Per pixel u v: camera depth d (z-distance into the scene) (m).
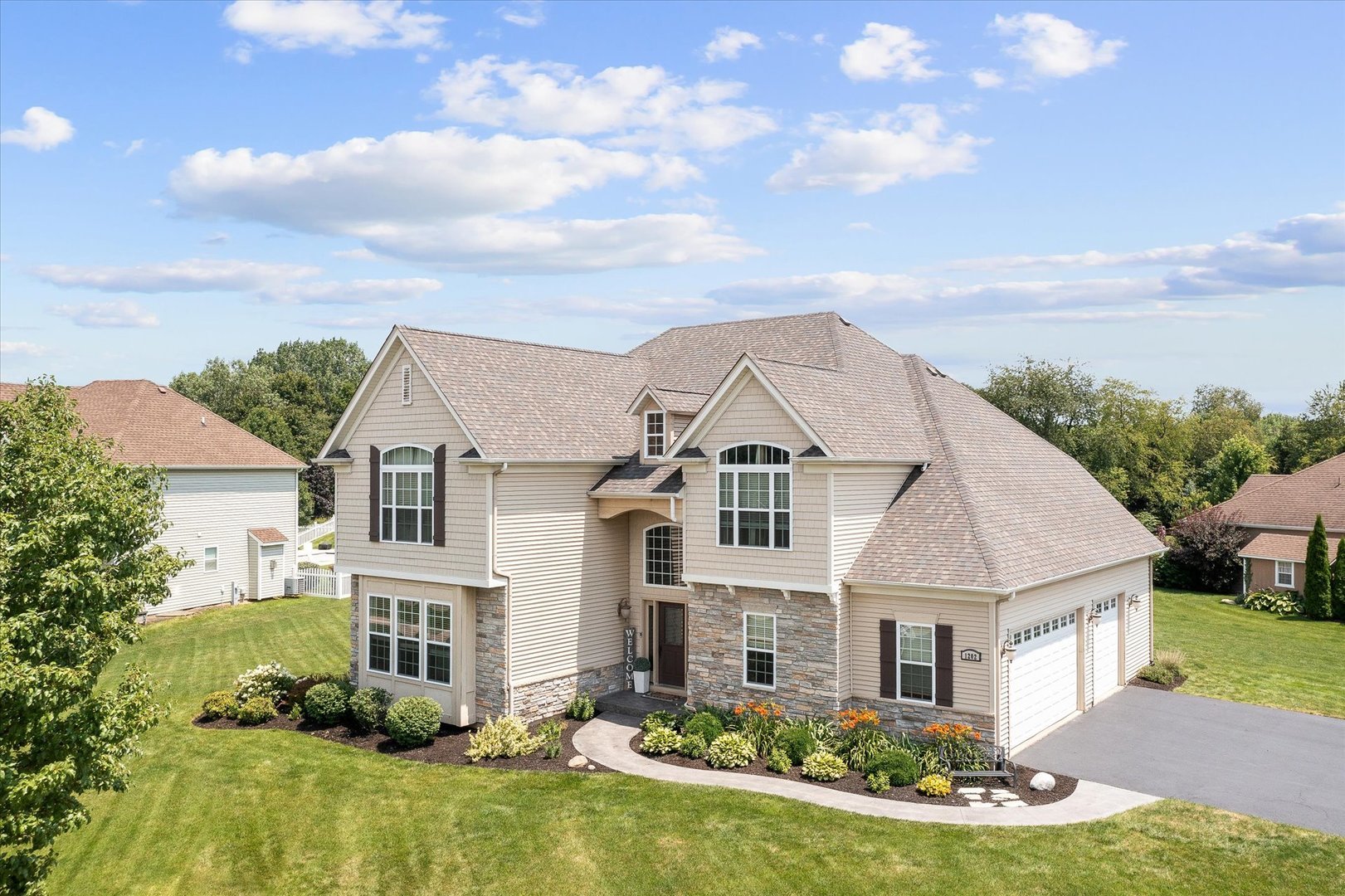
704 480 22.83
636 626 26.44
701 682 23.23
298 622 38.88
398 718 22.28
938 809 17.50
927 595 20.36
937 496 22.86
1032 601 21.58
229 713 25.17
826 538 20.89
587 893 15.09
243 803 19.11
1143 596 29.20
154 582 15.53
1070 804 17.70
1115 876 14.77
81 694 13.92
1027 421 67.12
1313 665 30.19
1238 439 70.12
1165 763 20.14
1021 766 19.94
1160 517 66.12
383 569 25.36
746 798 18.19
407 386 24.84
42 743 13.29
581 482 25.31
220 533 42.47
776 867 15.44
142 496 15.77
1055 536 24.06
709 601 23.06
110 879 16.23
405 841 17.17
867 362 27.55
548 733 22.16
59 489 14.12
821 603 21.28
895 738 20.81
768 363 22.03
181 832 17.89
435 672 24.33
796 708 21.67
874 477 22.55
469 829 17.50
